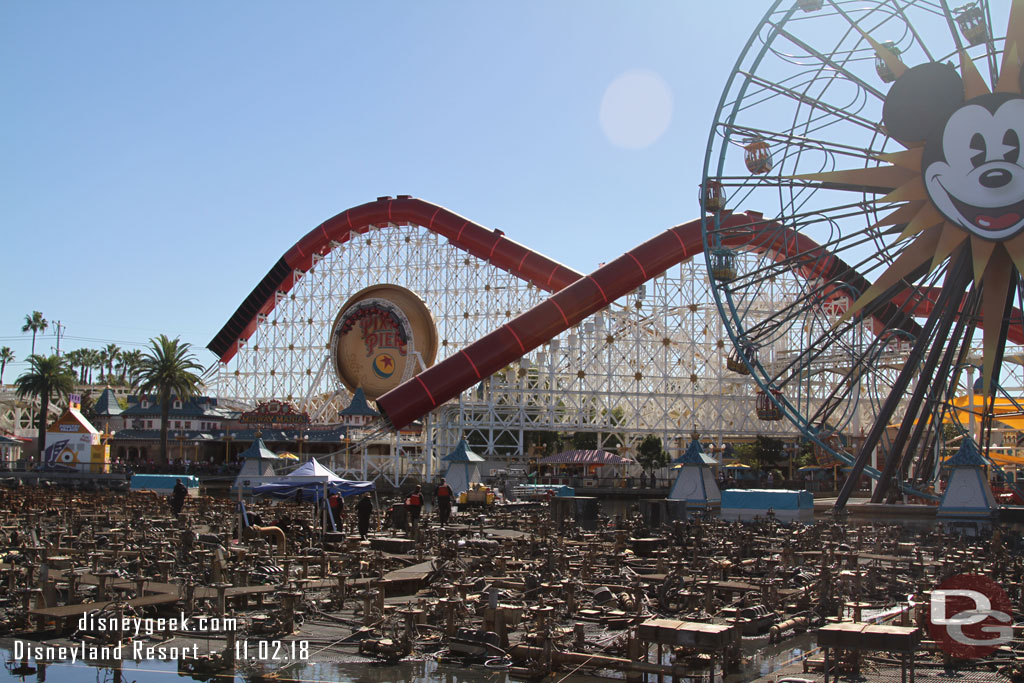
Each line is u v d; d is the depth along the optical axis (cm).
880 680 1836
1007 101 4628
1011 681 1808
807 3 5106
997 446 8594
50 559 2822
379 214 10431
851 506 5406
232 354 11712
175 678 1941
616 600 2641
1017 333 8081
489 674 1967
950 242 4797
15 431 13550
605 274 7975
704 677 1912
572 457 9600
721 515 5559
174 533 3916
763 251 6638
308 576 3034
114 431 11219
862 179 5094
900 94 4900
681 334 10006
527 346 7769
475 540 3781
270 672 1986
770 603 2542
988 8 4803
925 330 5212
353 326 10306
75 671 1998
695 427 9756
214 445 11638
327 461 10050
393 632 2205
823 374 9494
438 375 7594
